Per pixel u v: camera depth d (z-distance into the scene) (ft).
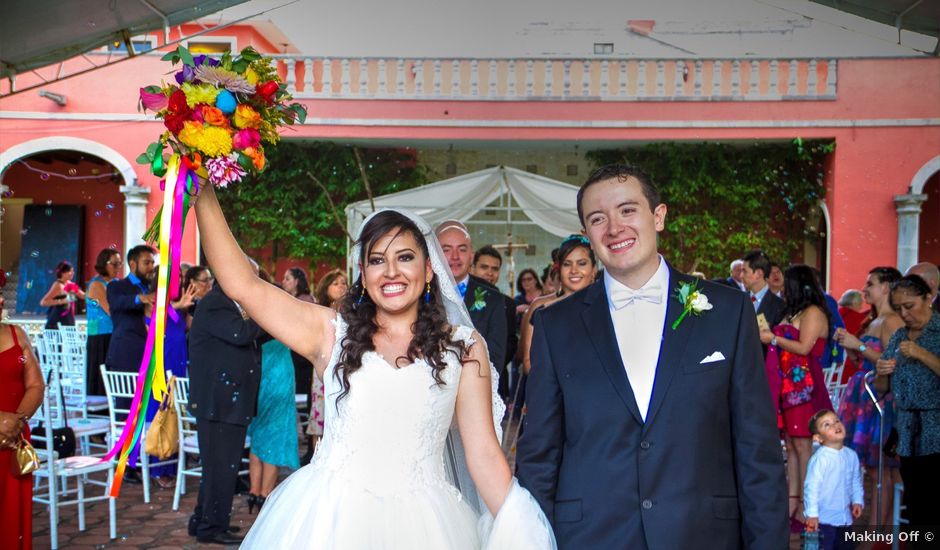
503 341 14.69
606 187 7.64
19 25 20.65
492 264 19.90
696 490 7.06
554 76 45.80
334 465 7.41
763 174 45.65
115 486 6.30
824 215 45.62
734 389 7.31
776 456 7.16
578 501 7.28
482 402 7.78
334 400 7.45
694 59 45.11
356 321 7.54
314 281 47.19
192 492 20.02
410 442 7.42
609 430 7.30
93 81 43.91
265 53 48.88
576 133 45.80
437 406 7.49
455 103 45.96
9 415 11.57
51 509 15.28
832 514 14.32
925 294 13.53
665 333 7.50
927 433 13.25
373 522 7.12
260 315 7.33
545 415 7.65
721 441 7.28
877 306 16.83
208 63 6.93
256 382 15.90
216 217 7.04
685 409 7.20
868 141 44.14
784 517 6.95
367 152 48.24
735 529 7.16
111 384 19.30
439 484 7.63
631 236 7.54
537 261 49.55
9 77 23.47
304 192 46.88
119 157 43.88
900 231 43.65
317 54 49.80
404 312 7.84
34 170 51.08
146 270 21.70
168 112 6.60
